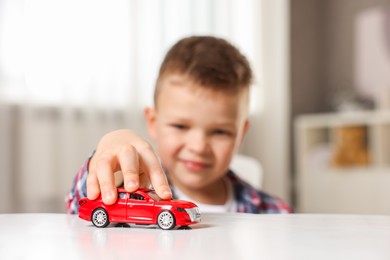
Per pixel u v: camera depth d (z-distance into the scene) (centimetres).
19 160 283
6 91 279
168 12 335
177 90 122
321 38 423
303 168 375
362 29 397
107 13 311
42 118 289
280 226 52
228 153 124
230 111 123
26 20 285
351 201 342
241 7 373
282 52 385
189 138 121
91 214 53
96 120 307
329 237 43
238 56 134
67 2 296
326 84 424
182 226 51
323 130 386
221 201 132
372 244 40
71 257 34
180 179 124
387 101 357
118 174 65
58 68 294
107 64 311
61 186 294
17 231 47
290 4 405
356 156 351
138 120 321
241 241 41
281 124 379
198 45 133
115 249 37
